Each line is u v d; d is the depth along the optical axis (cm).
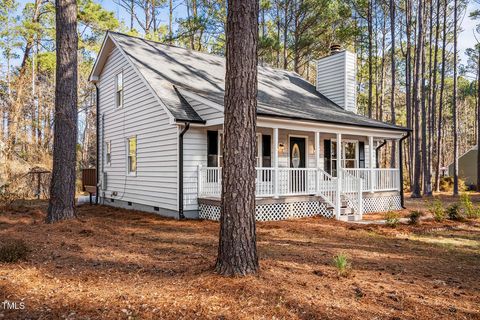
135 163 1309
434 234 829
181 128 1040
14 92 2361
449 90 4097
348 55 1605
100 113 1595
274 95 1334
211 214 1021
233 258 413
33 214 1057
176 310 332
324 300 357
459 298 385
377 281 433
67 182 876
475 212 1089
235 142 416
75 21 901
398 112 3728
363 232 832
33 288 386
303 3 2398
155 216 1098
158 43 1463
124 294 371
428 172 2041
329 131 1180
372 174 1305
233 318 317
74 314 326
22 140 2134
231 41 422
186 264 485
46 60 2305
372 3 2475
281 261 510
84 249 578
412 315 333
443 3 2300
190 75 1274
